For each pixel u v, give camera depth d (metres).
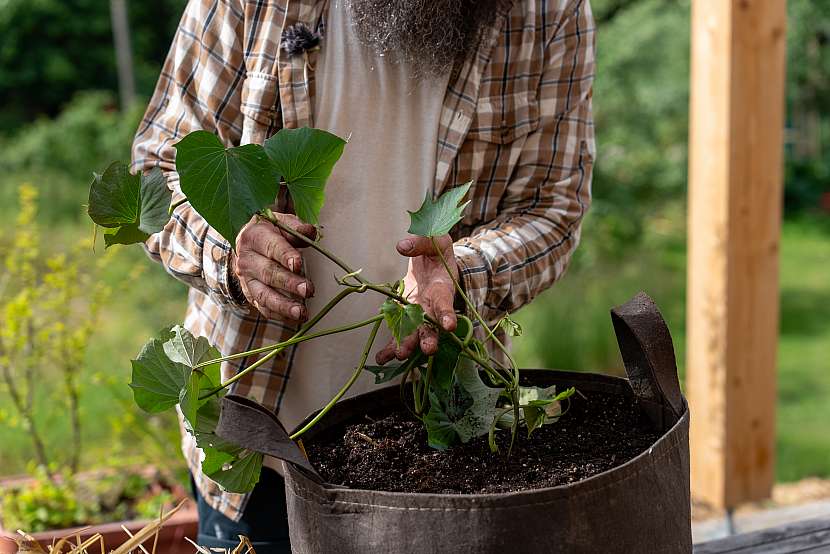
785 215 7.75
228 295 1.01
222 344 1.16
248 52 1.12
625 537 0.67
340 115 1.12
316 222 0.80
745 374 2.42
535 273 1.11
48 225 6.43
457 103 1.14
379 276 1.15
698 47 2.35
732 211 2.33
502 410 0.82
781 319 5.39
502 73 1.15
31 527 2.03
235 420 0.69
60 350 2.37
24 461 2.88
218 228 0.73
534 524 0.64
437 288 0.86
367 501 0.66
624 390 0.89
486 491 0.73
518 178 1.19
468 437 0.81
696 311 2.46
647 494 0.68
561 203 1.18
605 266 5.36
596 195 6.49
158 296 4.40
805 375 4.55
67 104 9.66
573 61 1.17
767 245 2.39
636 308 0.82
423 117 1.15
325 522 0.69
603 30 7.17
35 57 9.62
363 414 0.91
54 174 7.55
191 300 1.27
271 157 0.77
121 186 0.77
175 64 1.17
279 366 1.16
